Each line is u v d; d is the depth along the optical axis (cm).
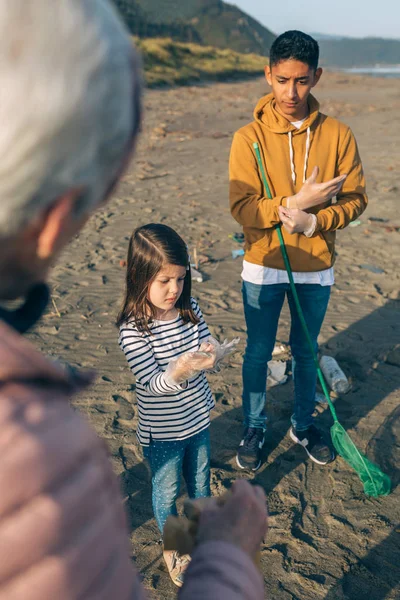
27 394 58
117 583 59
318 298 320
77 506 56
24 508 54
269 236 308
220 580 72
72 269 628
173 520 93
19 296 68
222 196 915
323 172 305
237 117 1845
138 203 884
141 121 70
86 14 59
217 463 345
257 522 87
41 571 53
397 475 334
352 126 1628
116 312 528
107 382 423
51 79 56
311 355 332
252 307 323
